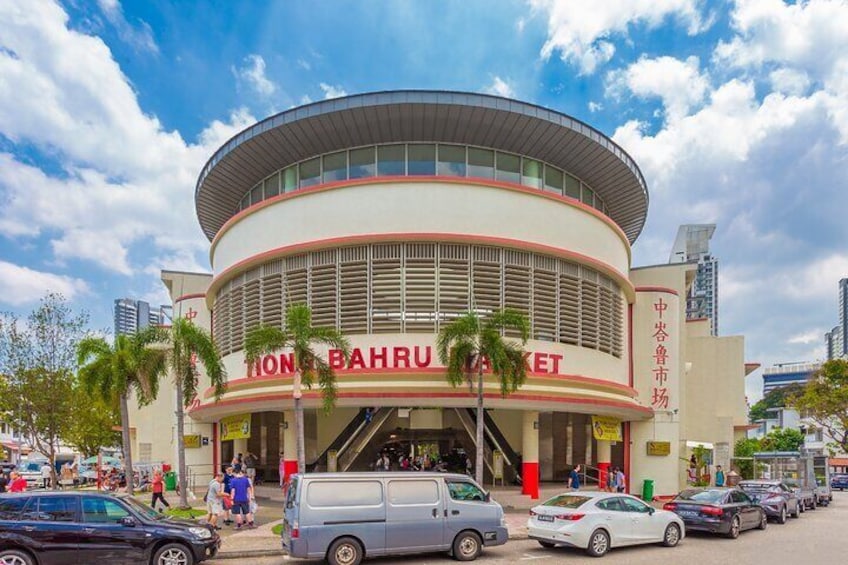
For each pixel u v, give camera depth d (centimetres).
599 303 2709
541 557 1480
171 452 3675
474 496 1473
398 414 2620
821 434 6906
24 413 2875
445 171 2641
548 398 2314
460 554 1424
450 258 2375
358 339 2319
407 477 1416
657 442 2962
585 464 3150
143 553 1253
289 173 2822
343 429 2805
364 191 2417
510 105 2475
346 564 1316
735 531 1847
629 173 2936
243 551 1484
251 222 2664
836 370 4741
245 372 2570
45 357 2886
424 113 2483
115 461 4331
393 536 1359
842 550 1616
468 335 2055
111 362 2320
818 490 3200
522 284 2442
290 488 1394
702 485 3234
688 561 1439
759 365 4281
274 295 2517
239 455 2912
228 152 2730
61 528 1216
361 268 2381
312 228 2453
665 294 3134
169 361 2300
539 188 2792
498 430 2669
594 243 2700
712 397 3875
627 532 1566
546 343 2428
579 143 2677
